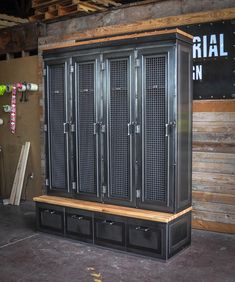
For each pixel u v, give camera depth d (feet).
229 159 14.24
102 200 13.88
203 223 14.96
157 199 12.71
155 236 12.17
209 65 14.40
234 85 13.98
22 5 26.61
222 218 14.53
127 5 16.43
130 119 13.00
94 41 13.62
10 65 20.57
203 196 14.88
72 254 12.92
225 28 13.98
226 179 14.34
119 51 13.08
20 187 19.79
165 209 12.56
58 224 14.47
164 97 12.35
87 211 13.60
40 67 19.20
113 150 13.48
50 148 15.07
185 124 12.85
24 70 19.98
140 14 16.16
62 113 14.67
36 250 13.30
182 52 12.47
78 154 14.30
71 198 14.70
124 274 11.34
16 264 12.14
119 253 12.95
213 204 14.69
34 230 15.47
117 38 13.12
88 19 17.71
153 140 12.66
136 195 13.08
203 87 14.57
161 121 12.48
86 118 14.05
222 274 11.27
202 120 14.69
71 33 18.21
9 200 20.12
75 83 14.16
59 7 17.92
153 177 12.74
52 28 18.95
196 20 14.53
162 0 15.51
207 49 14.40
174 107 12.17
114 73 13.28
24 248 13.50
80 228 13.85
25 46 19.99
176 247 12.53
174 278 11.04
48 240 14.30
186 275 11.23
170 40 12.11
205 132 14.66
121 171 13.39
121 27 16.46
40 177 19.70
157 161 12.64
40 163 19.65
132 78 12.88
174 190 12.36
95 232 13.47
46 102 15.02
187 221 13.23
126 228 12.75
